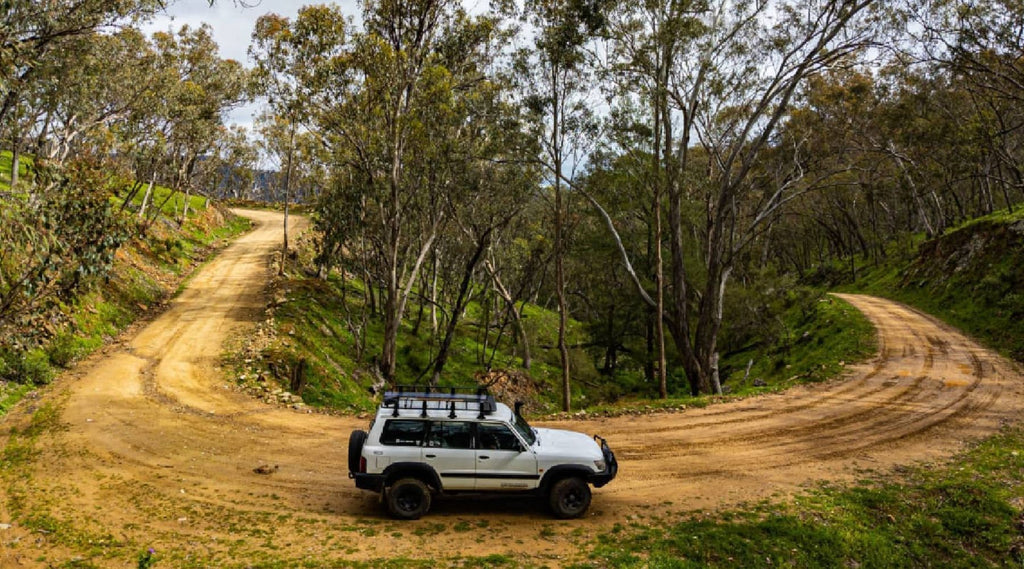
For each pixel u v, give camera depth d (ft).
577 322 193.67
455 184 98.94
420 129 88.99
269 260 159.53
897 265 187.42
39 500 35.65
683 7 77.56
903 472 43.47
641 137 82.17
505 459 33.45
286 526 32.24
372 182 95.86
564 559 28.71
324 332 108.37
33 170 50.03
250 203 312.91
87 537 30.50
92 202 51.01
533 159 87.10
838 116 140.77
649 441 50.93
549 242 134.00
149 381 69.46
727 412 61.98
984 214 172.86
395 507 33.35
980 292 118.93
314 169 127.13
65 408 57.36
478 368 126.00
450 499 36.96
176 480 39.68
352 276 172.96
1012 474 42.70
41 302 53.47
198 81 147.23
